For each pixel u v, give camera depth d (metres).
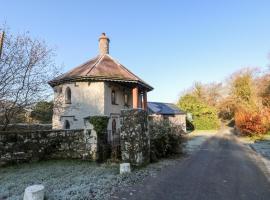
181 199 6.87
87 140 12.64
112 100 20.97
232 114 54.56
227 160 13.32
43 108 14.78
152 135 13.48
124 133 11.46
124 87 22.69
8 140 11.37
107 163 11.53
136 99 21.86
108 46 25.47
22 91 12.88
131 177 9.19
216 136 31.39
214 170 10.68
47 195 6.90
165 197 7.05
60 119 20.84
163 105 42.19
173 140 14.70
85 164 11.45
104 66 21.95
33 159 12.08
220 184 8.41
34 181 8.41
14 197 6.76
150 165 11.55
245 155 15.25
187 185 8.28
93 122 12.47
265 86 41.66
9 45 12.80
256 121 27.45
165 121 14.99
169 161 12.78
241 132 30.62
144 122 11.86
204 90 69.50
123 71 22.02
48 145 12.69
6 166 11.02
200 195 7.22
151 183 8.52
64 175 9.29
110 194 7.27
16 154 11.55
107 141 12.86
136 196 7.13
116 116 21.05
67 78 20.19
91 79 19.69
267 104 38.56
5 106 12.49
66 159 12.74
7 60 12.60
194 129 47.12
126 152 11.36
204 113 47.12
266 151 16.55
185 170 10.66
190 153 16.03
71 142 13.02
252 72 48.75
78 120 19.88
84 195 7.00
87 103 19.86
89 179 8.69
